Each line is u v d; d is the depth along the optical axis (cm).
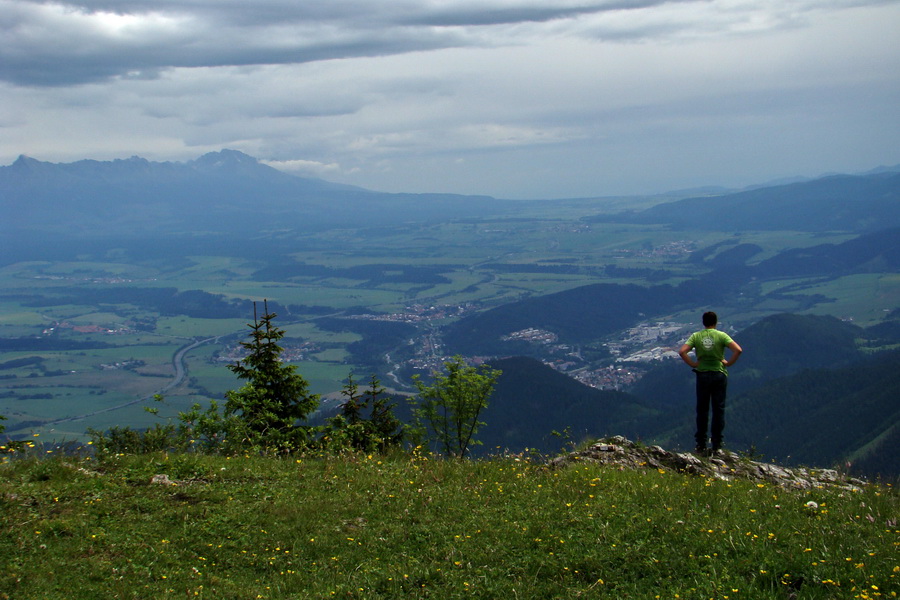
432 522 912
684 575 730
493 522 900
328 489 1066
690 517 866
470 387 2169
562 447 1359
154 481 1071
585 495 995
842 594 660
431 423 2175
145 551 835
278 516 946
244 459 1252
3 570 765
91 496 995
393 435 1897
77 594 726
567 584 732
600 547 796
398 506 973
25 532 860
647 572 745
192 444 1402
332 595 737
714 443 1315
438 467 1182
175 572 788
